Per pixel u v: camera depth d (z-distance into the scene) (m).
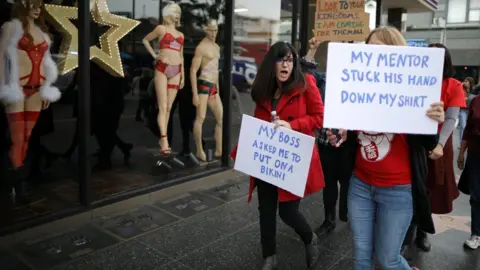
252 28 6.21
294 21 6.99
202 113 5.71
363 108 2.27
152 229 4.00
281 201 3.06
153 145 5.24
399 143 2.35
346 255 3.62
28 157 4.16
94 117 4.59
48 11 4.07
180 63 5.36
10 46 3.85
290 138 2.91
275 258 3.23
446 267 3.47
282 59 2.90
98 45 4.53
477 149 3.64
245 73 6.19
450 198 3.61
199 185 5.31
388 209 2.35
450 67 3.28
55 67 4.23
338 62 2.27
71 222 3.97
